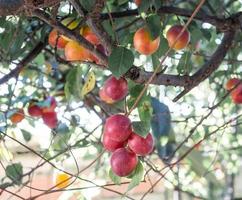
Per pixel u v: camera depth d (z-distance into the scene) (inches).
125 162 38.3
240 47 57.7
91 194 59.9
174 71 62.9
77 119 60.9
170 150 65.1
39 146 71.0
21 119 58.5
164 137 60.6
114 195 95.6
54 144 55.1
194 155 71.1
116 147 38.9
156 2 41.9
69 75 47.9
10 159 54.1
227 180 108.0
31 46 53.1
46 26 48.3
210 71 45.4
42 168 73.4
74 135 63.1
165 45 41.9
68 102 54.4
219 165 98.2
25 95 60.8
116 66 38.4
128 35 46.5
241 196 130.3
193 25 48.7
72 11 43.7
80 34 40.8
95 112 58.9
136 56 56.7
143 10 41.1
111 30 44.6
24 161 70.6
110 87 39.8
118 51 38.6
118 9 50.3
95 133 64.4
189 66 47.7
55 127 59.7
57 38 42.3
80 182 59.6
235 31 49.5
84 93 47.0
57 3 38.7
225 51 47.2
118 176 40.1
